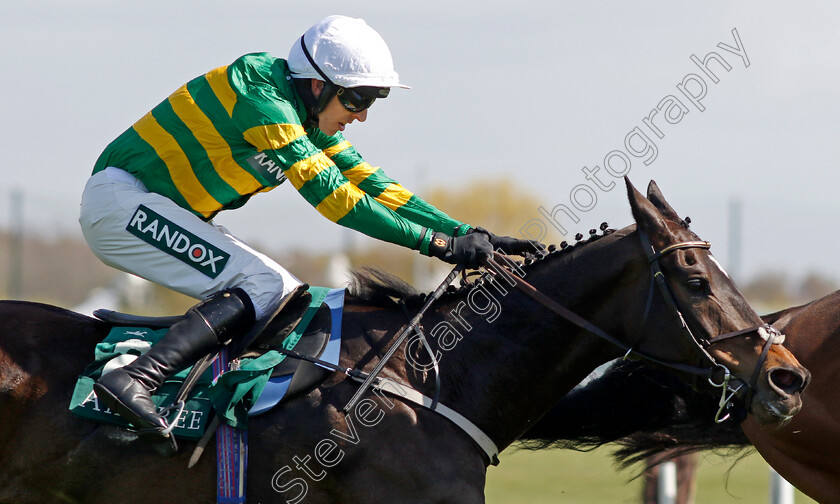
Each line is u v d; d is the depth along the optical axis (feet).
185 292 34.14
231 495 31.37
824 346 33.30
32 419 32.14
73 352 33.35
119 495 31.86
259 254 34.22
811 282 172.45
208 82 34.24
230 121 33.68
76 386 31.96
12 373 32.53
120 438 31.78
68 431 31.94
